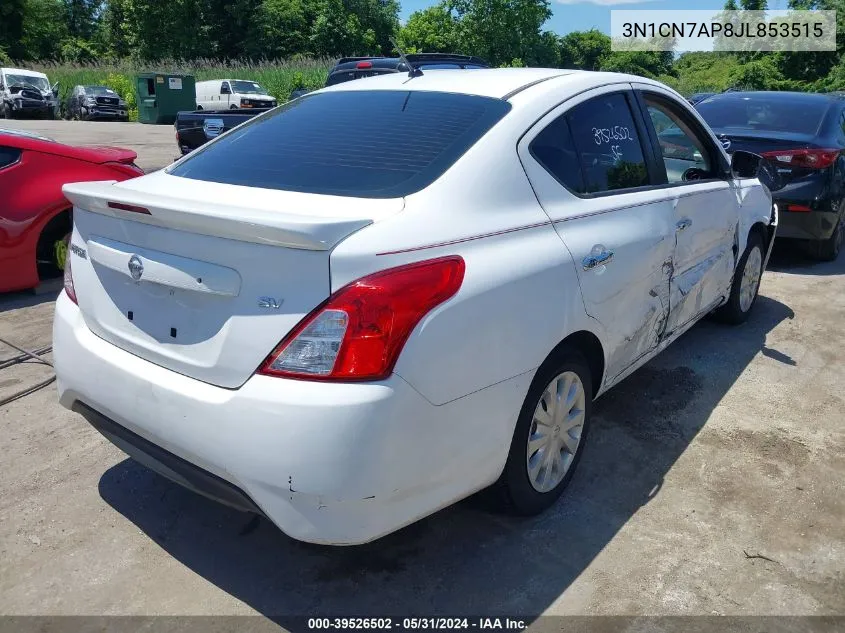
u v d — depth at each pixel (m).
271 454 2.10
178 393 2.29
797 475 3.33
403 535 2.86
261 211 2.18
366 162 2.67
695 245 3.81
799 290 6.19
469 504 2.90
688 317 3.95
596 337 2.97
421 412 2.19
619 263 3.03
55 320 2.82
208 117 9.15
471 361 2.32
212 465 2.23
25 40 47.00
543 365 2.69
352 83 3.50
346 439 2.06
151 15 48.47
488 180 2.59
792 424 3.81
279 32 49.62
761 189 4.95
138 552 2.75
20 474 3.24
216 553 2.76
